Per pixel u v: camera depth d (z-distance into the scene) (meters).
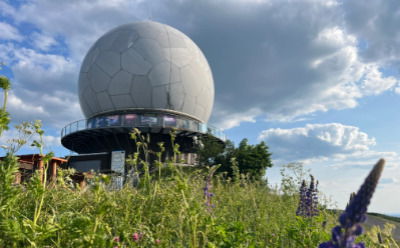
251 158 25.19
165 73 31.16
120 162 26.89
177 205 4.35
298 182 11.04
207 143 27.33
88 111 33.59
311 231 4.62
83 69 34.12
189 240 3.47
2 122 3.57
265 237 5.30
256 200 8.10
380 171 1.63
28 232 3.18
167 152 29.45
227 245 3.63
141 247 3.43
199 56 35.62
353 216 1.65
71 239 3.06
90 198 4.63
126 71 30.72
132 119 29.16
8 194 3.34
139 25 33.91
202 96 33.97
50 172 8.62
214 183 9.91
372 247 4.38
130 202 4.42
